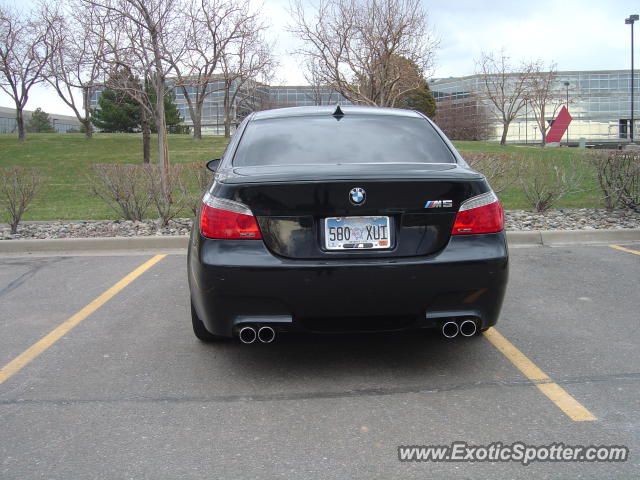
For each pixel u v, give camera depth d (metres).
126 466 2.52
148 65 12.50
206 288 3.11
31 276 6.17
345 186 3.05
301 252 3.07
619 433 2.73
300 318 3.10
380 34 16.06
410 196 3.08
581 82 93.75
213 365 3.67
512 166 10.34
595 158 9.80
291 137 3.82
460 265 3.08
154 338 4.20
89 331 4.38
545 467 2.46
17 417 2.99
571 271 6.00
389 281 3.04
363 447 2.64
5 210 11.54
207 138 39.91
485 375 3.43
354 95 17.31
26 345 4.09
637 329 4.20
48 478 2.44
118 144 33.59
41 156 28.22
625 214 9.56
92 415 3.01
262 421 2.91
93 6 12.45
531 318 4.49
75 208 12.66
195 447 2.67
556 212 10.02
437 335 4.13
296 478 2.41
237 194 3.11
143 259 6.94
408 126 4.00
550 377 3.38
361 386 3.30
